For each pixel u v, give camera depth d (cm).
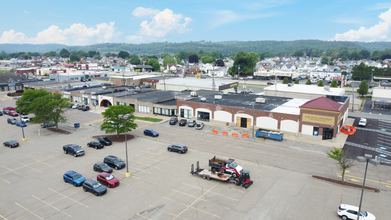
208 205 2984
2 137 5797
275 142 5216
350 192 3281
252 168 3997
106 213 2859
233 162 3747
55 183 3606
